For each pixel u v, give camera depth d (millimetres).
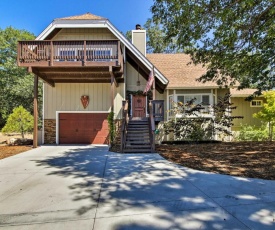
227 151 8945
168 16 7406
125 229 2834
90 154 8961
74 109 13422
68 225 2951
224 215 3201
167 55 17438
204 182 4902
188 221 3027
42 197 4047
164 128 13867
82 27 12328
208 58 9500
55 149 10625
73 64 10500
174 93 14219
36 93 11273
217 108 13336
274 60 9273
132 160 7582
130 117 13438
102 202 3770
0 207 3605
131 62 14203
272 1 6188
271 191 4242
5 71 23875
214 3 6637
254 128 15164
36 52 10516
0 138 17672
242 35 7648
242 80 11492
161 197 3984
